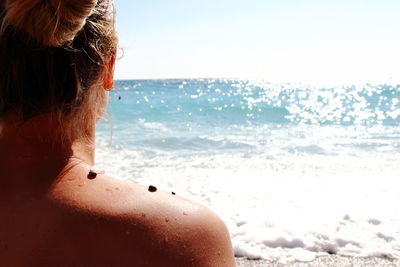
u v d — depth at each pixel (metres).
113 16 0.76
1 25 0.65
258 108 23.88
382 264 3.55
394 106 26.64
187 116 20.50
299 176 6.95
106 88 0.81
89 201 0.66
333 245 3.87
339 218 4.61
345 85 72.19
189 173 7.28
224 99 33.28
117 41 0.77
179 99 32.88
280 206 5.07
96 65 0.72
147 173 7.29
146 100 31.09
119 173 7.30
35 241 0.64
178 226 0.65
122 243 0.62
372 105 28.08
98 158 8.95
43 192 0.67
